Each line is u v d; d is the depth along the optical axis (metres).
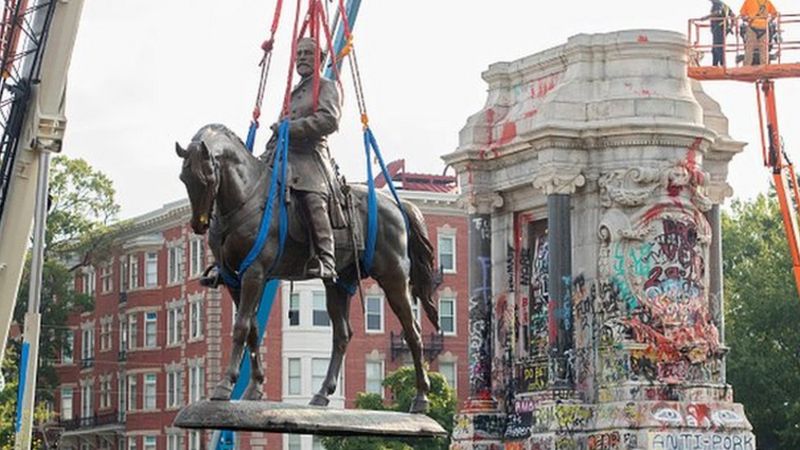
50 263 106.06
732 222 96.75
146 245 107.44
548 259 60.00
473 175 63.41
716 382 59.94
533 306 62.12
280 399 93.50
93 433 111.19
